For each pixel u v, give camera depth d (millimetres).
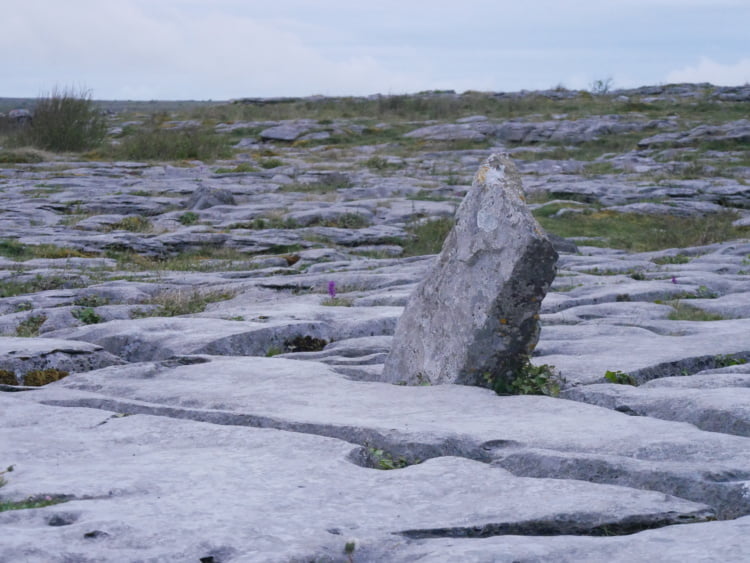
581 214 26328
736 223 25594
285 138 47969
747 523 3768
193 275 17141
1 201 26266
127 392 7391
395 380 7797
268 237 21844
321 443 5324
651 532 3713
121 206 25969
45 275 16328
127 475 4570
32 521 3844
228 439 5516
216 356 8734
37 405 6492
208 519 3803
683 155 39000
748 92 57969
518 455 5059
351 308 12242
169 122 54500
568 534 3959
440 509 4129
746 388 6730
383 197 29422
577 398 6988
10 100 159125
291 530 3715
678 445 5070
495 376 7281
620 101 57312
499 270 7164
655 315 12227
